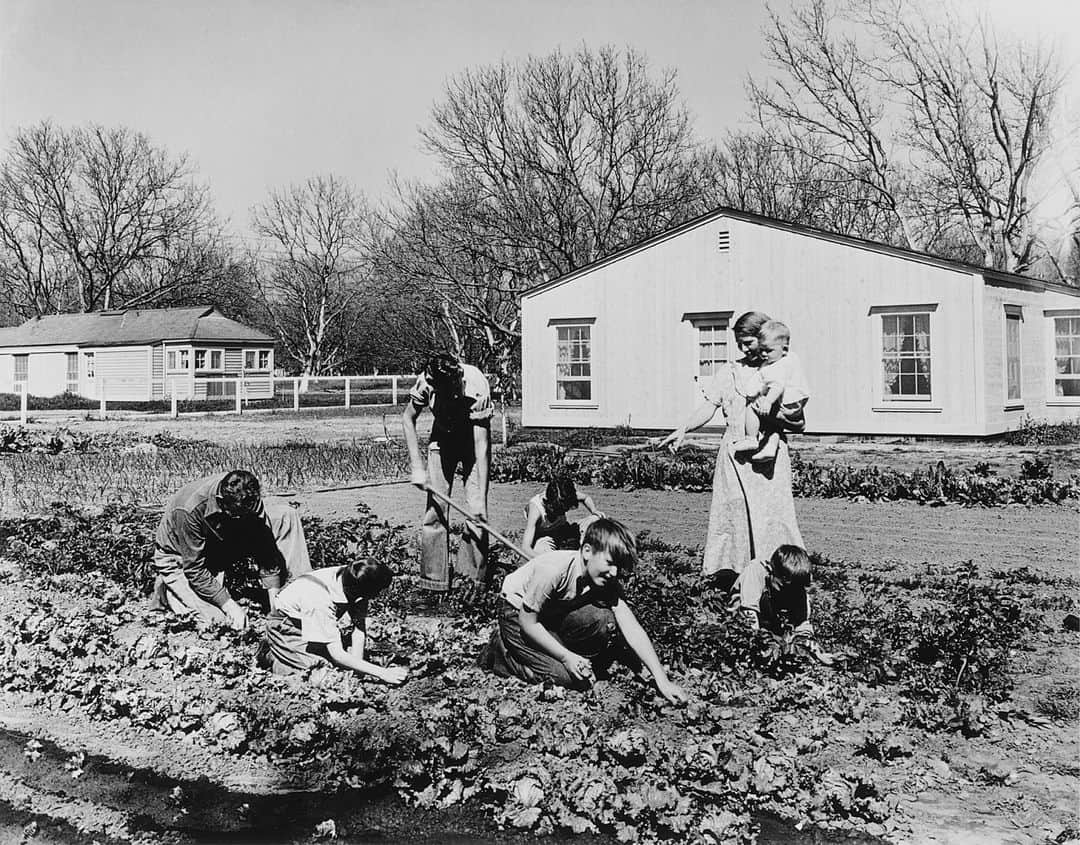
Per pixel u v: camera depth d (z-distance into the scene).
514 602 5.52
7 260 64.81
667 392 23.17
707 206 47.75
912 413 20.45
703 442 21.23
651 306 23.33
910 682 5.49
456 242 41.34
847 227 46.31
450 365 7.23
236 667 5.92
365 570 5.80
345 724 5.02
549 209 41.94
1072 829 3.95
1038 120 36.97
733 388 7.15
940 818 4.06
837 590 7.54
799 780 4.30
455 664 5.94
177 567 7.07
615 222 42.91
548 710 5.17
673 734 4.84
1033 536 10.13
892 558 9.00
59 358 47.69
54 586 8.16
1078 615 6.96
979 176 38.59
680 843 3.87
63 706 5.50
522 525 10.81
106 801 4.33
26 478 15.59
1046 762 4.61
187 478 15.51
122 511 11.50
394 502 12.80
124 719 5.29
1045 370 23.41
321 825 4.05
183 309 46.75
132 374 45.00
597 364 24.12
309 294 65.56
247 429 27.78
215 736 4.98
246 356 46.62
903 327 20.53
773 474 7.09
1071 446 18.91
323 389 60.75
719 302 22.48
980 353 19.70
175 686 5.67
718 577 7.25
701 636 5.96
